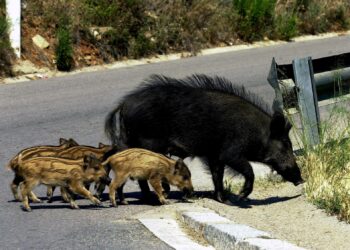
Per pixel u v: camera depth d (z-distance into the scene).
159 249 14.64
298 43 46.84
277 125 17.88
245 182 17.92
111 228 15.85
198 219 15.91
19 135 23.84
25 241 14.91
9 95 29.25
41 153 17.47
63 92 30.28
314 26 50.75
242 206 17.64
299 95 19.91
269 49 43.84
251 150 17.86
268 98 30.50
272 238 14.55
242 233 14.67
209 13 43.12
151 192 18.98
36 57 33.53
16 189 17.53
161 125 17.80
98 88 31.28
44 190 18.94
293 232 15.34
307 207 16.84
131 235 15.43
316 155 18.50
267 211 17.09
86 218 16.50
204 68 36.75
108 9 37.47
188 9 42.28
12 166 17.02
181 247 14.77
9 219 16.28
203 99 17.81
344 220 15.80
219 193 18.06
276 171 18.62
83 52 35.53
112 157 17.36
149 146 17.88
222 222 15.66
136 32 38.34
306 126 19.64
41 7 35.69
